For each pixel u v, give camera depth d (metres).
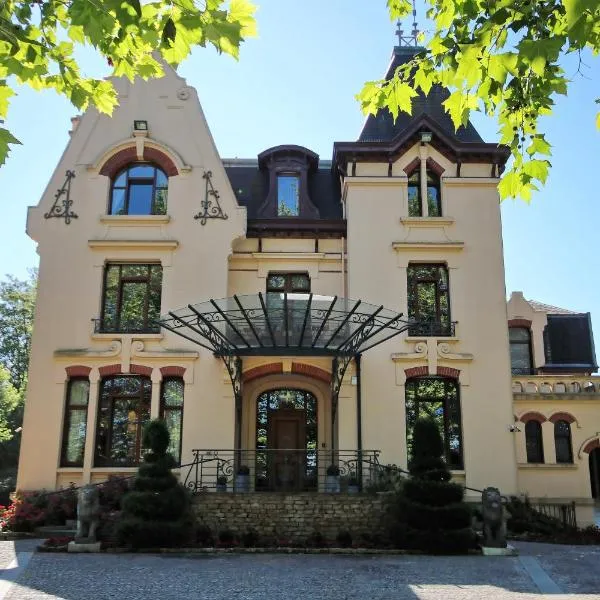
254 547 13.27
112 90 6.52
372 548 13.26
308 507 14.62
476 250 19.19
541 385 21.06
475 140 21.27
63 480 17.17
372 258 19.08
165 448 14.06
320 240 19.75
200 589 10.09
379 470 16.95
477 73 5.76
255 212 20.70
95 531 13.13
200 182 19.20
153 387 17.75
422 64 6.52
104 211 18.92
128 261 18.73
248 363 18.06
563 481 19.75
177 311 15.81
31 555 12.43
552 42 4.97
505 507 17.08
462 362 18.31
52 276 18.41
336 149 19.53
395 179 19.56
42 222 18.77
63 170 19.17
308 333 16.56
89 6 4.89
